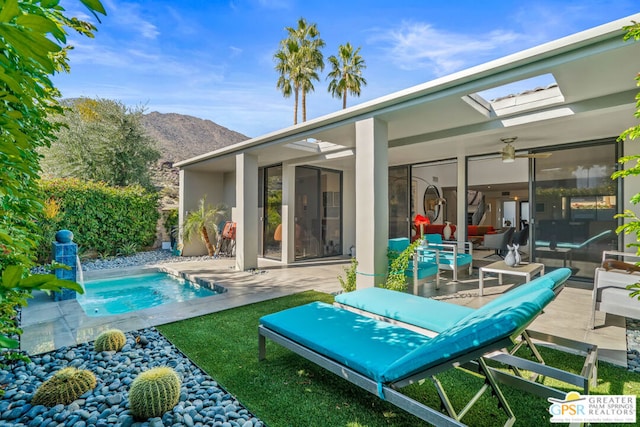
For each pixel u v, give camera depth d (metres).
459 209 7.71
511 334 1.65
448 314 3.06
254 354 3.17
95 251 9.70
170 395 2.21
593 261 6.10
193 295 6.45
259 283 6.43
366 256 4.90
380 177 4.91
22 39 0.66
